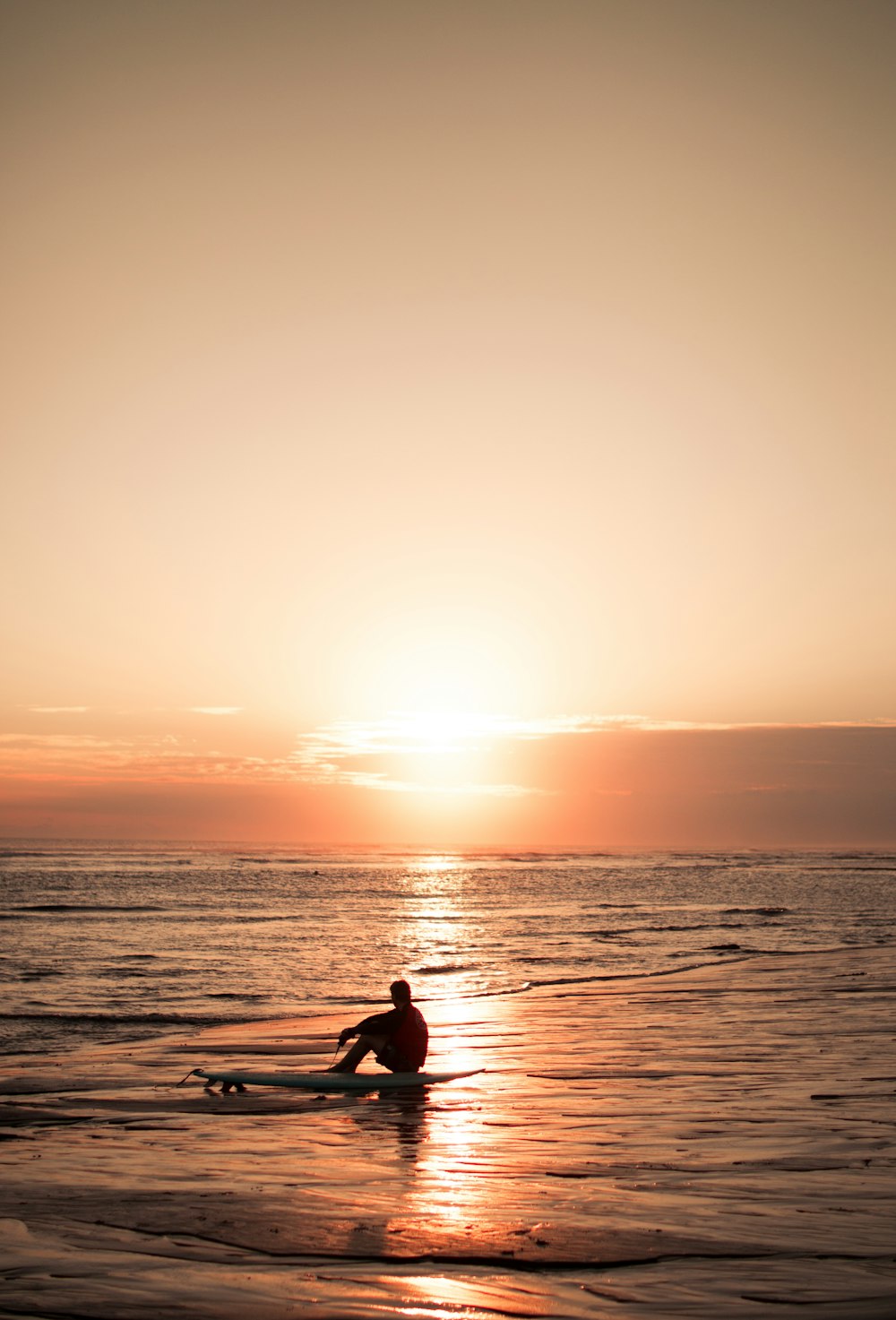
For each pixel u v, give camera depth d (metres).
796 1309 4.37
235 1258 5.14
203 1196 6.50
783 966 25.86
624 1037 14.84
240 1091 11.48
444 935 43.03
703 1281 4.76
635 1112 9.50
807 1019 16.30
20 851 177.75
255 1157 7.90
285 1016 19.95
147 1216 5.99
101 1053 14.59
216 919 51.31
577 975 27.98
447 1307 4.39
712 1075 11.48
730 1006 18.28
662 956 33.53
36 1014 20.67
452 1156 7.82
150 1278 4.80
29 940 39.03
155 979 27.62
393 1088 11.52
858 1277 4.83
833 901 67.69
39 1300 4.47
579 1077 11.59
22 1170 7.41
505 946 37.72
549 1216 5.95
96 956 33.56
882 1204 6.20
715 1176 7.00
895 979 22.28
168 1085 11.98
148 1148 8.34
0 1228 5.75
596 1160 7.54
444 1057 13.34
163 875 102.38
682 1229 5.65
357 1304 4.43
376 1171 7.27
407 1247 5.33
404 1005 12.16
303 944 38.78
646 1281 4.78
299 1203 6.31
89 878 92.38
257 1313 4.31
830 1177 6.95
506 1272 4.93
